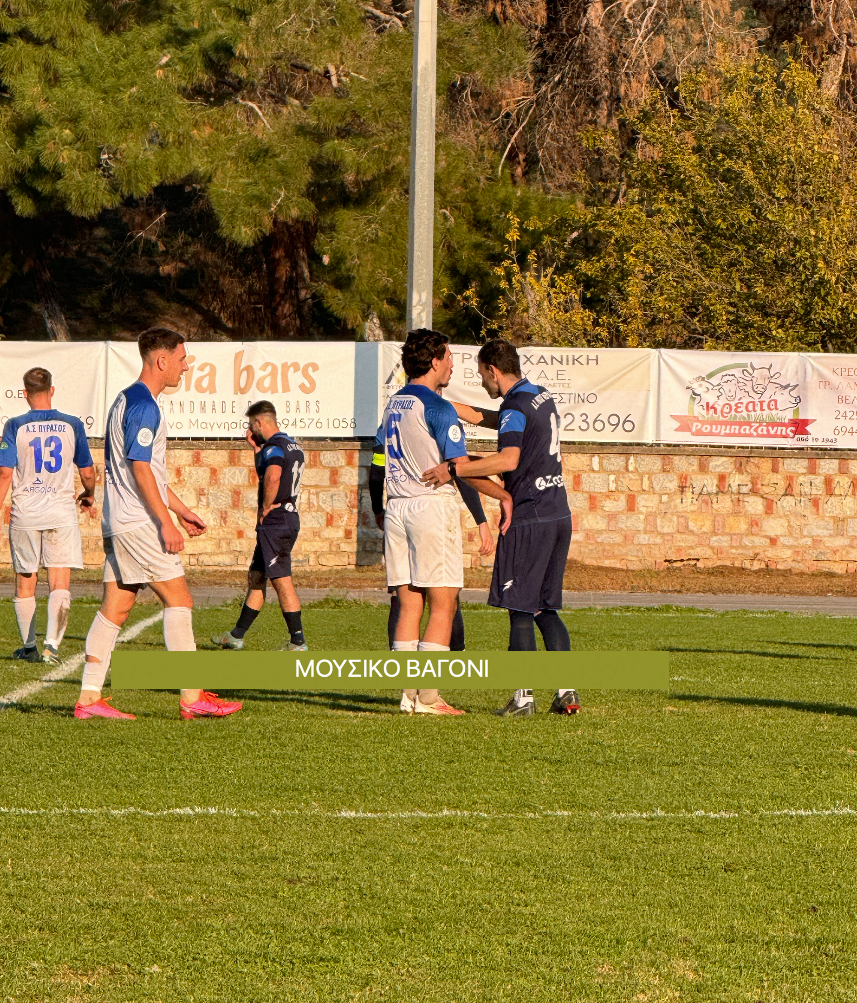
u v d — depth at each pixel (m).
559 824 21.38
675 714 31.05
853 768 25.36
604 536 71.44
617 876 18.80
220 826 21.02
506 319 97.06
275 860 19.31
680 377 71.19
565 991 14.80
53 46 94.38
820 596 64.88
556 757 26.06
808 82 88.50
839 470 71.31
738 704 32.47
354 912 17.22
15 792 22.86
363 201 94.62
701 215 89.12
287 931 16.52
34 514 38.88
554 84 104.75
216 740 27.38
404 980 15.06
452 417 29.80
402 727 29.19
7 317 138.88
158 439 28.92
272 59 90.38
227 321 124.31
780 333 81.62
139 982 14.95
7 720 29.38
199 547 70.25
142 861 19.22
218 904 17.47
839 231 82.62
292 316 113.00
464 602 58.91
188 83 88.75
